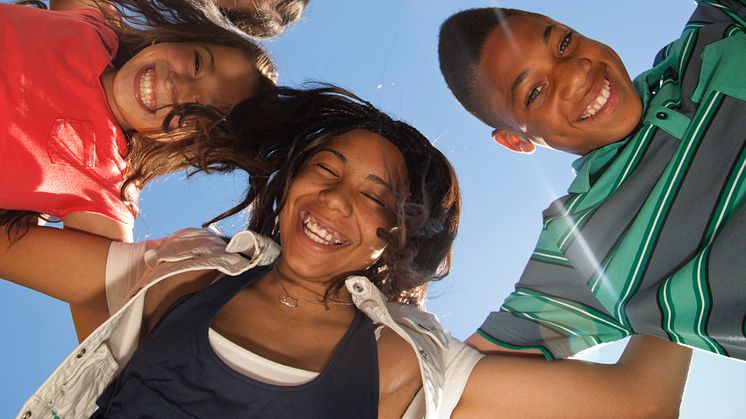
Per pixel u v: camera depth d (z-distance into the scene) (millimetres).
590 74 770
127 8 891
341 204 652
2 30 759
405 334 632
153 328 612
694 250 654
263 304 653
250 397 564
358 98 773
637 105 753
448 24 940
